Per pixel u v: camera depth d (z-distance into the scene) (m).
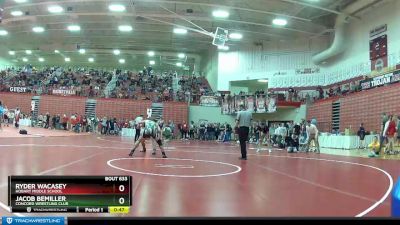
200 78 41.88
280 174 7.97
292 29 29.42
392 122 15.28
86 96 36.66
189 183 6.18
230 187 5.92
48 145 14.83
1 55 44.00
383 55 23.05
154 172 7.47
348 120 24.05
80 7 28.08
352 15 25.52
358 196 5.39
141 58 46.31
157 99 36.06
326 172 8.61
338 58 28.95
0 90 37.25
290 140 18.20
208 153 14.27
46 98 37.06
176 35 34.62
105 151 12.96
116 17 30.11
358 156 14.98
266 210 4.32
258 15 27.23
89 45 41.31
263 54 35.16
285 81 33.50
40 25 33.34
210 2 24.83
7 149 11.86
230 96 33.72
